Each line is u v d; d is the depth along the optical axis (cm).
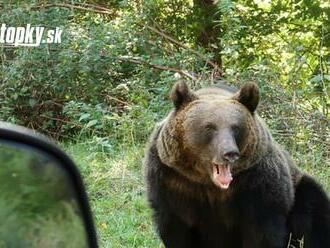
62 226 236
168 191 625
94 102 1385
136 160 1030
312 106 1185
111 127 1211
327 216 684
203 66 1443
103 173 1000
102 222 823
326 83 1280
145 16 1541
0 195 210
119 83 1452
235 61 1431
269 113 1160
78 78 1416
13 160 226
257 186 609
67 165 260
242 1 1800
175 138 605
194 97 627
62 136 1347
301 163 997
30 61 1398
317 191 684
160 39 1552
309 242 682
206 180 606
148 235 779
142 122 1148
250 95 623
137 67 1449
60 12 1470
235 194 613
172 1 1795
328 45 1747
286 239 664
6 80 1390
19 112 1427
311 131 1112
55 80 1397
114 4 1645
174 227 643
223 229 644
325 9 1783
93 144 1145
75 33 1460
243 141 592
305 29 1795
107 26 1472
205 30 1800
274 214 618
